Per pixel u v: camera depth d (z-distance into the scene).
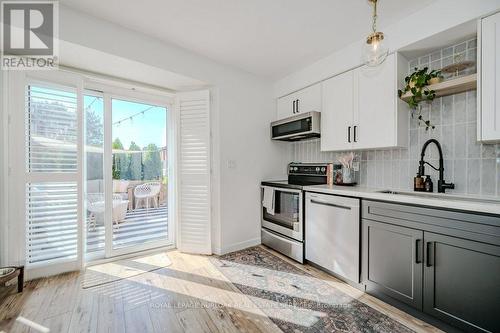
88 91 2.47
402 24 1.90
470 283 1.34
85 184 2.47
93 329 1.50
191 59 2.51
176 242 2.94
